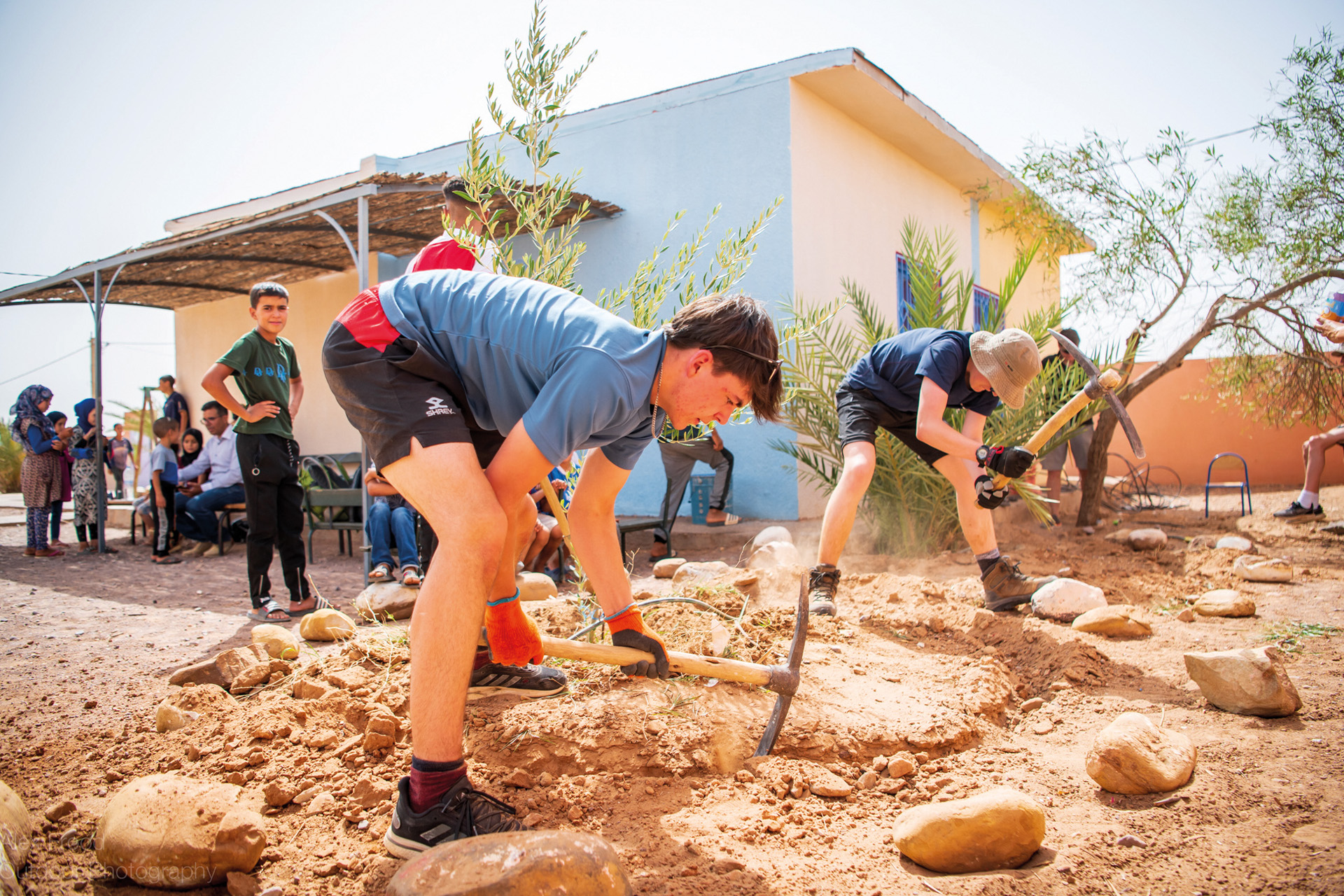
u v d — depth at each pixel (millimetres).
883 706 2674
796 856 1901
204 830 1841
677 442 6332
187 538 7938
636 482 8688
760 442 7992
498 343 1955
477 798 1831
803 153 8117
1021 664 3281
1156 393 12633
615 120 8758
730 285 3498
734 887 1756
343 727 2537
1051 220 7879
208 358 12062
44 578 6527
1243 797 2059
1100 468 7043
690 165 8383
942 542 6184
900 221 9992
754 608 3457
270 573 6766
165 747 2502
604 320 1932
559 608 3383
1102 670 3145
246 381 4773
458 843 1623
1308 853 1767
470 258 3248
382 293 2045
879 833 2033
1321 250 6715
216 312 11906
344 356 1915
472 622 1798
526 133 3318
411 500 1891
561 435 1813
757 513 8008
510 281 2080
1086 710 2799
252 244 8828
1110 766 2182
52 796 2240
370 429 1909
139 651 3975
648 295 3455
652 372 1935
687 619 3203
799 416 6531
